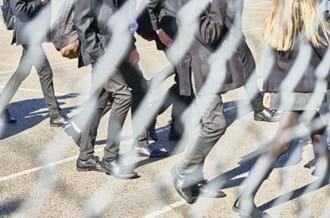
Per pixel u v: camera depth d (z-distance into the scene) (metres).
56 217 4.02
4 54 9.73
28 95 7.26
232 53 4.09
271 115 6.11
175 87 5.23
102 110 4.72
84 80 6.25
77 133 4.82
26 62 5.83
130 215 4.10
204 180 4.43
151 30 4.70
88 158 4.77
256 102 6.08
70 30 4.11
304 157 5.11
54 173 4.75
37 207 4.15
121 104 4.58
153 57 7.94
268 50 4.04
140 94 4.96
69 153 5.25
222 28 3.93
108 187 4.53
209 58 4.03
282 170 4.90
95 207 4.20
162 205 4.26
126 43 4.26
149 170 4.87
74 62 8.16
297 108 4.00
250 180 4.09
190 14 4.07
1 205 4.13
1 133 5.73
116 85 4.52
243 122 6.07
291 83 3.96
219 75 4.06
